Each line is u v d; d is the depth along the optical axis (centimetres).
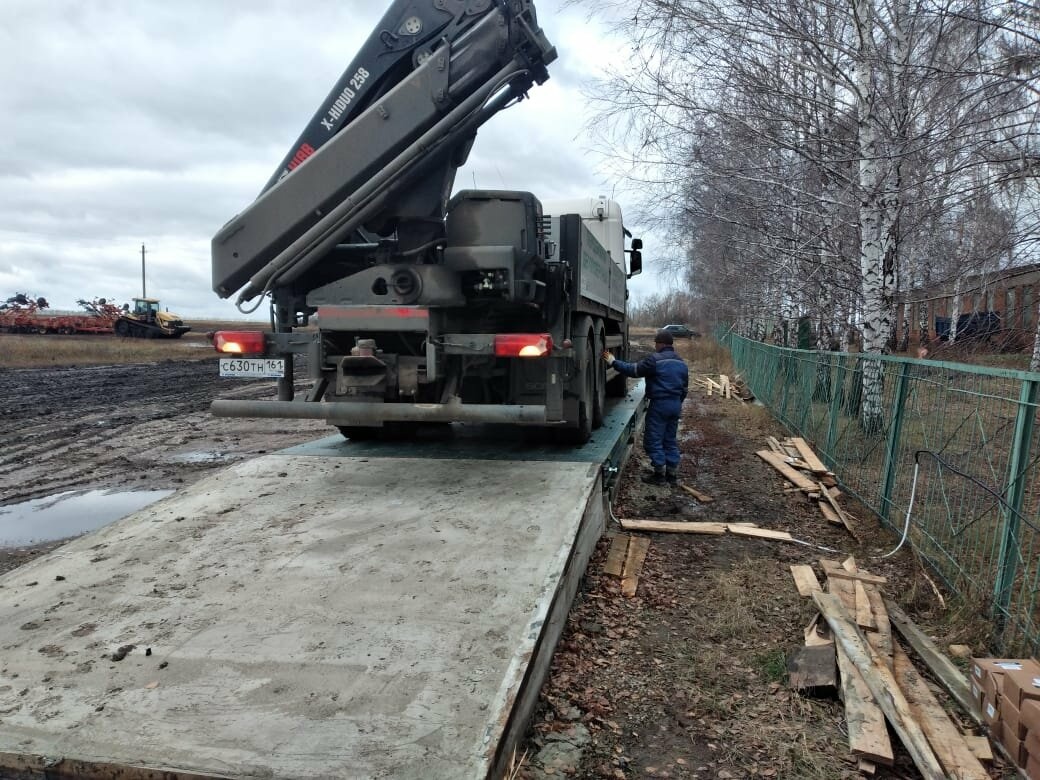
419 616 333
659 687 346
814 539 573
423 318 505
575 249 630
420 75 497
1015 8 564
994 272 799
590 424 720
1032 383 367
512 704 267
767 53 860
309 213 512
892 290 900
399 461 616
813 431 907
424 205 522
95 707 270
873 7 787
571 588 414
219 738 250
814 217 1034
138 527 464
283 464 614
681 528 582
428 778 229
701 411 1362
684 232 1416
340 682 282
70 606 356
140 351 3288
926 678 353
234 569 394
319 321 518
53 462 903
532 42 504
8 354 2778
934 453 489
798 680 342
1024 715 272
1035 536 374
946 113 709
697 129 932
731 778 280
